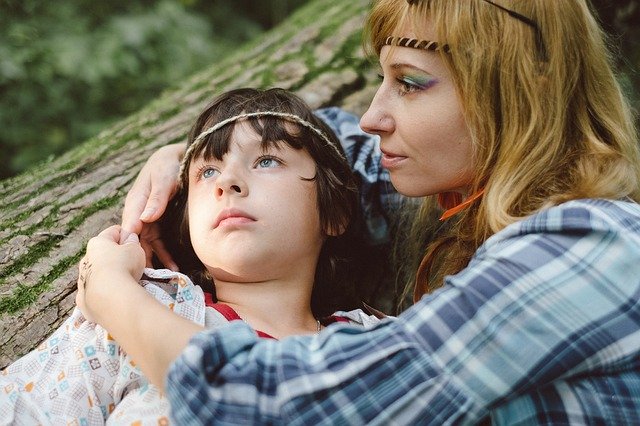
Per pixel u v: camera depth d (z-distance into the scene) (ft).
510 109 3.36
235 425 2.85
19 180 5.47
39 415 3.41
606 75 3.53
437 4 3.37
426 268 4.19
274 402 2.85
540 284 2.90
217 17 14.07
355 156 4.91
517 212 3.32
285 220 3.90
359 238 4.83
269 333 3.86
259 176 3.94
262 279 3.95
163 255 4.27
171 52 12.12
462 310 2.90
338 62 6.80
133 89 11.65
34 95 10.93
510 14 3.32
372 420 2.84
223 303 3.92
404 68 3.47
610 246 2.98
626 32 6.14
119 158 5.57
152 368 3.09
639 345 2.97
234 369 2.87
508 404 3.00
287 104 4.20
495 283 2.91
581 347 2.90
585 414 2.96
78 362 3.52
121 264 3.50
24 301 4.24
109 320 3.27
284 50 7.09
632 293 2.96
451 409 2.85
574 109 3.44
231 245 3.79
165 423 3.31
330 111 5.24
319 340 2.96
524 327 2.87
